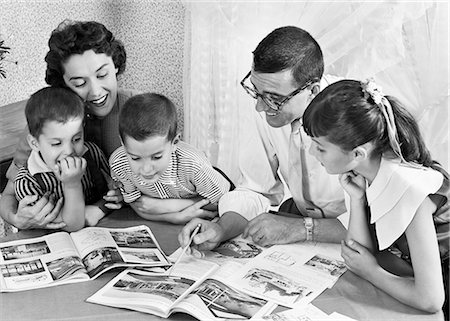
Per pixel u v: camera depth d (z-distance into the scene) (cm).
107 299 136
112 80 187
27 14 288
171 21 283
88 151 191
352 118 130
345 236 160
